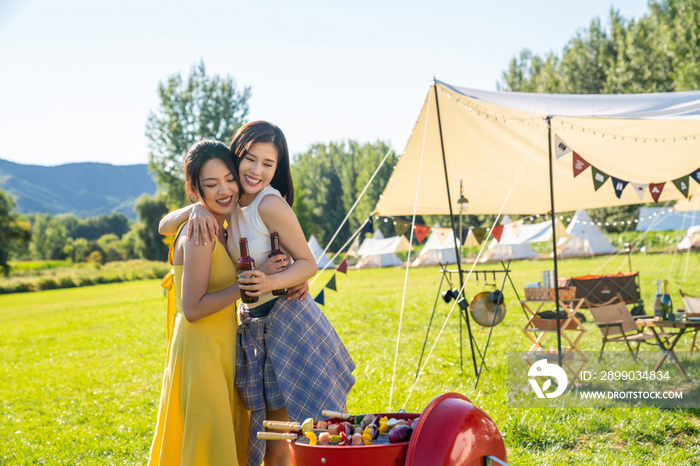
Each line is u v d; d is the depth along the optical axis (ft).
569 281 24.36
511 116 18.57
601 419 14.73
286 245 8.50
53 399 23.49
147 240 199.21
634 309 24.94
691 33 98.63
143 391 23.48
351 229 199.82
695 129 18.66
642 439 13.57
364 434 6.74
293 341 8.41
